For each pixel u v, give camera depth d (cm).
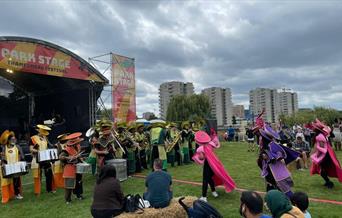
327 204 764
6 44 1388
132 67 1997
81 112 1942
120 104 1908
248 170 1237
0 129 2078
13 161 907
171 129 1447
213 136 891
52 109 2147
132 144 1249
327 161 923
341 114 4359
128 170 1238
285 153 728
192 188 964
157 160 643
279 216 353
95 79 1750
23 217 747
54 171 980
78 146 907
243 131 3241
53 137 1919
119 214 557
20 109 2195
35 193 959
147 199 601
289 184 719
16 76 2019
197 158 827
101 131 1078
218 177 827
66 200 858
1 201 895
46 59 1532
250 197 339
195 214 443
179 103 5244
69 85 1966
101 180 579
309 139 1675
